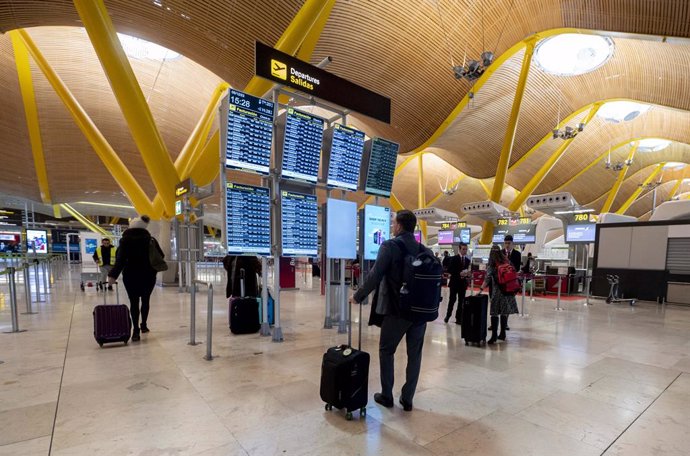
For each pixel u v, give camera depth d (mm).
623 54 16906
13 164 22453
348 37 12266
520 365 4418
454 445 2514
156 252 5375
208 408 3018
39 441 2457
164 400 3164
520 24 13781
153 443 2461
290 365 4184
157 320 6734
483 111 19891
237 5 8844
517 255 6539
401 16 12430
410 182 37344
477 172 26359
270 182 5672
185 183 10078
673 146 30266
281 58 5012
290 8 8828
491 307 5574
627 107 22906
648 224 11852
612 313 9094
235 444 2469
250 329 5852
